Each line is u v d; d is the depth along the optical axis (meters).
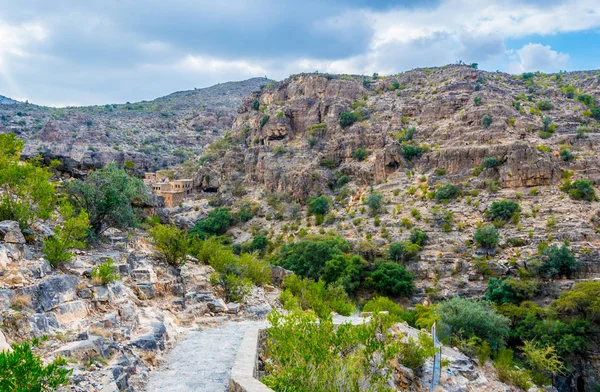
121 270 21.42
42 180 22.25
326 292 39.22
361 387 14.94
